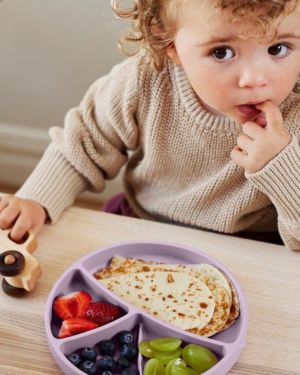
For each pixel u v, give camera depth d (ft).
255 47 2.14
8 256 2.29
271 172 2.49
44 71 4.63
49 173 2.98
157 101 2.85
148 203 3.32
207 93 2.35
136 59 2.84
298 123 2.74
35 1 4.21
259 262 2.55
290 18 2.06
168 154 3.02
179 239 2.65
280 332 2.24
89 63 4.50
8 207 2.67
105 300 2.31
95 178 3.12
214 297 2.29
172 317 2.23
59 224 2.72
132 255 2.51
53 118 4.96
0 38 4.47
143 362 2.10
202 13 2.12
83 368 2.03
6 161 5.34
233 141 2.81
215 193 3.03
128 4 3.21
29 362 2.12
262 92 2.26
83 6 4.16
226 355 2.06
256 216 3.16
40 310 2.29
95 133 3.08
